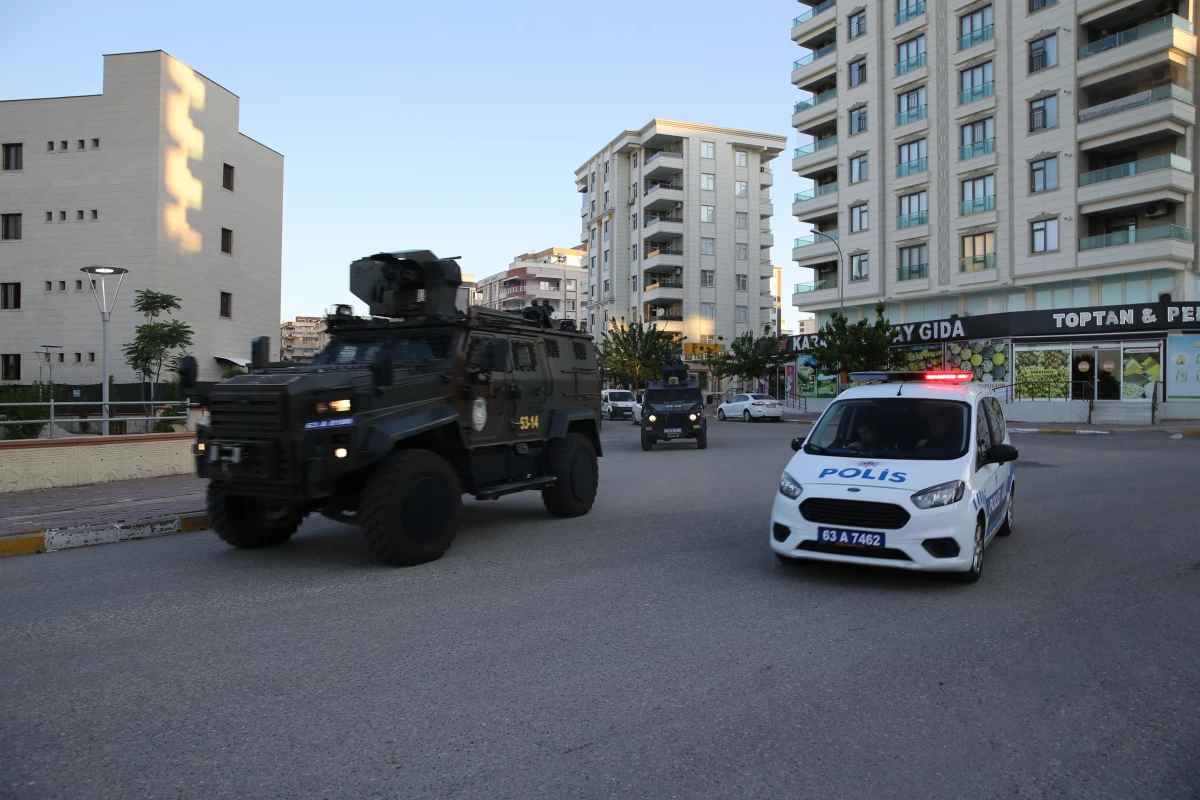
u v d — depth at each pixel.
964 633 5.06
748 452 20.23
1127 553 7.47
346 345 8.77
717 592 6.10
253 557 7.61
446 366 7.95
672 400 22.42
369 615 5.52
